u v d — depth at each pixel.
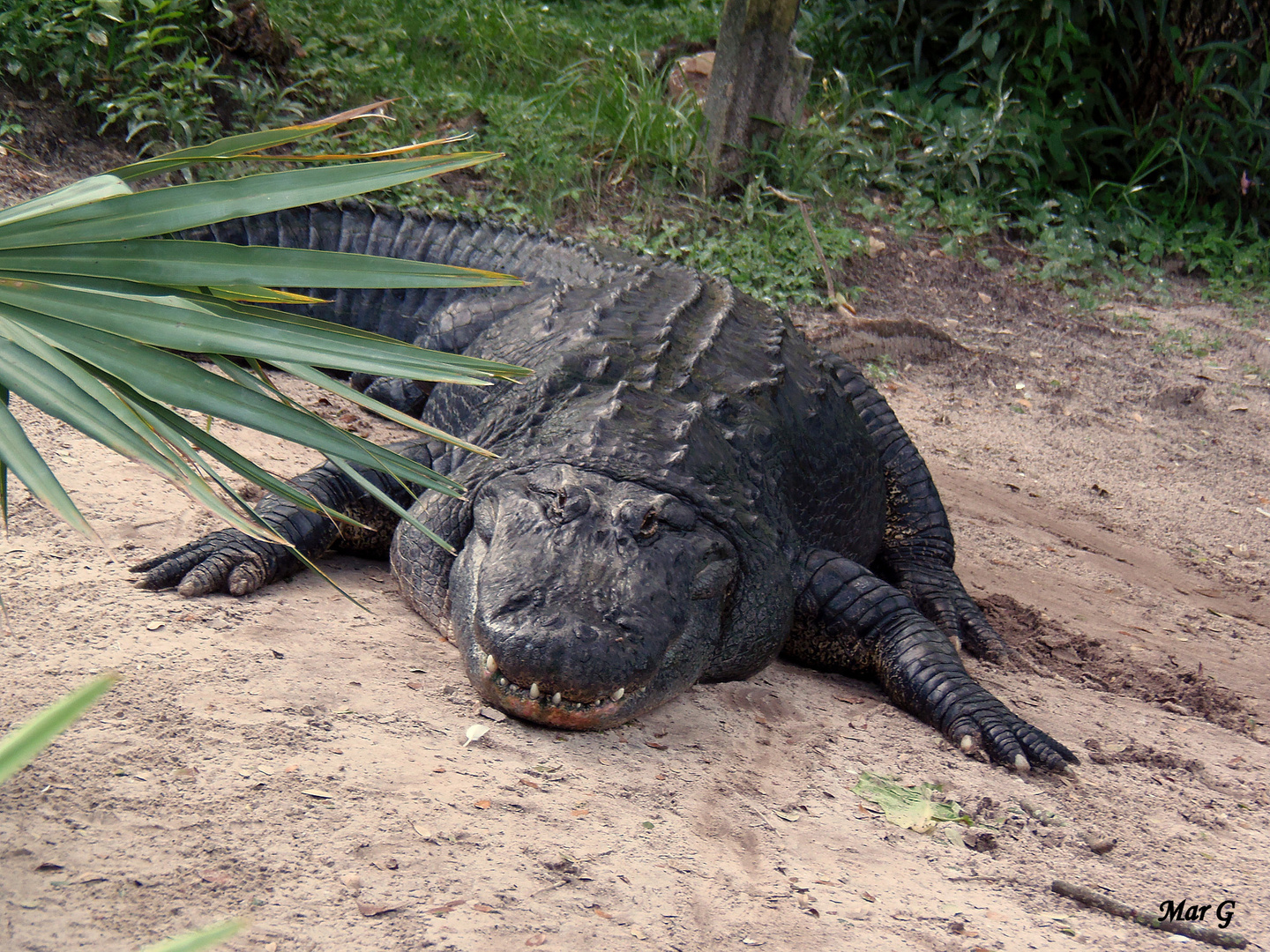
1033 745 3.73
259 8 8.18
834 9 12.86
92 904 1.95
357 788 2.53
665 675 3.39
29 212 1.86
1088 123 12.14
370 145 8.13
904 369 8.68
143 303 1.85
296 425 1.89
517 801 2.67
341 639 3.44
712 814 2.87
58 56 7.24
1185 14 12.10
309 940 1.98
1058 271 10.70
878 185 11.22
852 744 3.62
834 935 2.39
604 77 10.45
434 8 10.89
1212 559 6.77
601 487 3.68
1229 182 12.16
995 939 2.52
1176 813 3.54
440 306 6.19
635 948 2.19
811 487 4.68
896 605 4.28
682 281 5.80
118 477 4.12
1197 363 9.82
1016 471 7.43
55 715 1.03
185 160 2.05
